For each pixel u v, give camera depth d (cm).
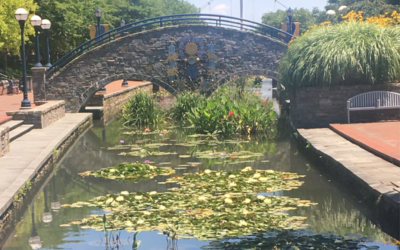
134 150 1330
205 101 1770
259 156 1199
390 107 1355
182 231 632
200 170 1046
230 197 789
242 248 577
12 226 703
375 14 3222
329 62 1364
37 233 666
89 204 790
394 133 1157
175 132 1662
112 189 897
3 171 934
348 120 1366
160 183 926
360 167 859
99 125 1939
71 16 3928
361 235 630
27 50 4475
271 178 931
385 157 916
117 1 5516
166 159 1185
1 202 716
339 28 1460
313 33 1479
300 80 1414
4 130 1106
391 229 658
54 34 3962
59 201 832
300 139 1291
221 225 656
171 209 731
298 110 1412
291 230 643
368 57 1373
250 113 1587
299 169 1035
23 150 1159
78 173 1059
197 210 723
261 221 673
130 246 605
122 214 718
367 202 750
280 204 757
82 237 645
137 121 1873
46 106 1692
